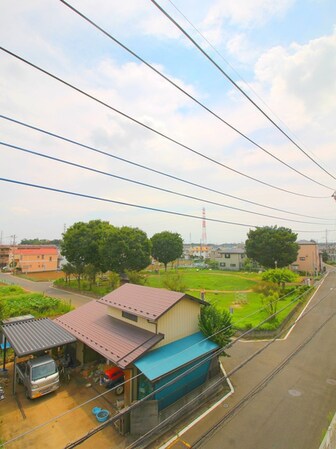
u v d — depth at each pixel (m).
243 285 42.78
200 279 48.59
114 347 12.96
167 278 32.56
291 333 22.52
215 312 15.22
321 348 19.36
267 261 49.72
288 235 49.03
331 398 13.26
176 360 12.30
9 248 76.94
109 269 41.31
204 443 10.33
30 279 53.38
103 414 11.45
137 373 12.06
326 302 32.62
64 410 11.97
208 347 13.76
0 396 12.59
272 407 12.50
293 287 38.28
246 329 21.73
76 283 44.09
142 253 40.81
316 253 62.12
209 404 12.73
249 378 15.15
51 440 10.20
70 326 16.06
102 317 16.56
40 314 26.41
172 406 11.50
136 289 17.19
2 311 19.52
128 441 10.25
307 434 10.80
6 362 16.70
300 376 15.39
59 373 14.95
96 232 42.53
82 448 9.86
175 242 64.38
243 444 10.26
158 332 13.34
